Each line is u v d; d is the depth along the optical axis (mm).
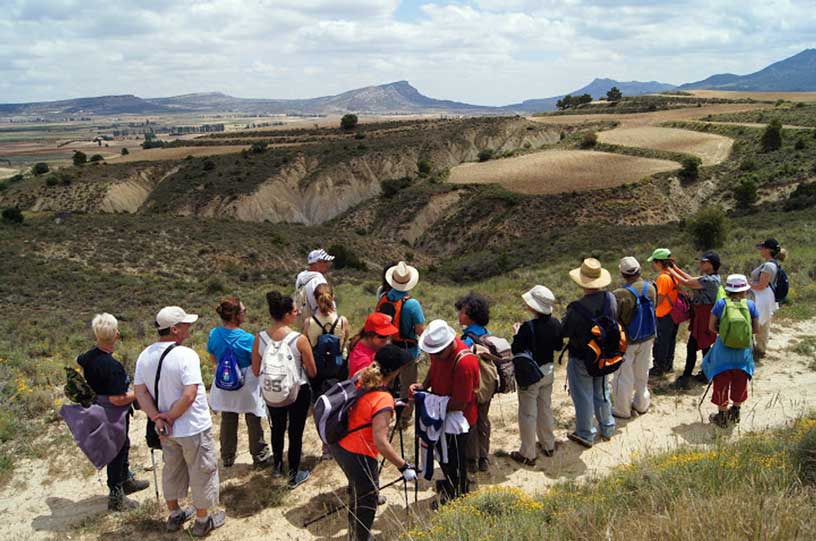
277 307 5492
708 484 4094
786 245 22125
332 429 4441
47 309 26656
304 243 60000
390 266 6887
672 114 137500
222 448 6262
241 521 5246
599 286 5871
